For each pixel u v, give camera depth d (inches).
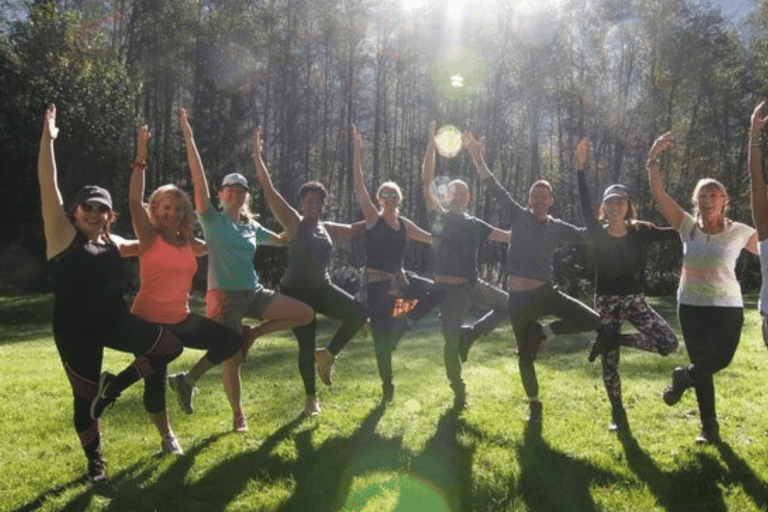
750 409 252.8
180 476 190.4
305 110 1560.0
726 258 208.8
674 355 383.2
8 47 1144.2
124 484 184.1
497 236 267.4
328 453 208.2
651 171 219.3
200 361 211.8
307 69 1544.0
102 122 1134.4
